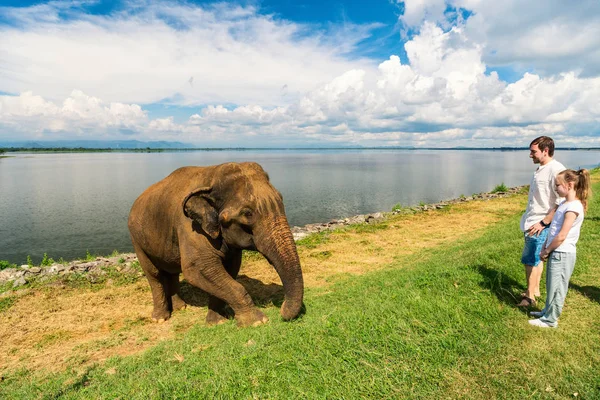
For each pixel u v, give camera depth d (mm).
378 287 7457
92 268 10758
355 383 3865
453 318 5105
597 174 35812
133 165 115688
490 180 57844
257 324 6129
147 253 7246
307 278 9734
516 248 8602
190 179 6680
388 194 40469
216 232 5941
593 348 4363
